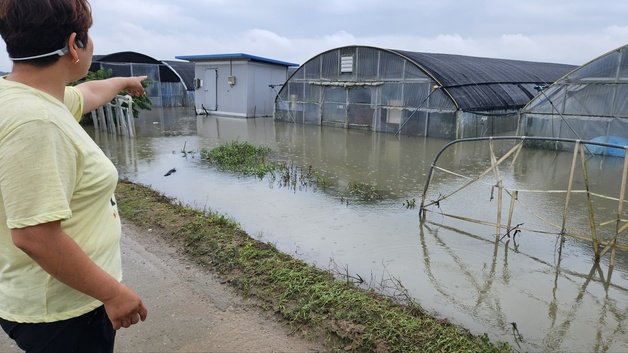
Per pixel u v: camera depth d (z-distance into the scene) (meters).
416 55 14.53
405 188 7.43
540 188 7.59
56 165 1.28
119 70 22.38
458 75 13.80
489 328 3.37
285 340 2.96
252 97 19.59
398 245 4.95
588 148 10.70
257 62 19.48
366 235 5.22
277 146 11.66
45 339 1.52
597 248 4.59
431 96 13.20
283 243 4.89
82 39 1.42
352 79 15.26
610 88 10.26
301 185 7.51
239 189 7.16
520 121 11.91
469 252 4.82
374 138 13.26
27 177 1.22
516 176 8.52
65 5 1.32
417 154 10.68
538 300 3.85
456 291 3.95
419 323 3.13
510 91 14.94
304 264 4.04
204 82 20.70
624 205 6.63
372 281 4.03
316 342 2.95
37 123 1.25
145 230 4.88
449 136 12.97
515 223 5.78
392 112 14.26
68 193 1.34
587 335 3.32
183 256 4.25
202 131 14.47
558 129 11.24
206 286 3.66
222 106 20.30
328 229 5.38
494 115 13.70
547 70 19.94
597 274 4.37
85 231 1.47
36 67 1.35
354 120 15.49
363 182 7.82
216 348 2.85
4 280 1.46
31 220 1.22
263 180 7.79
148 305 3.32
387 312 3.22
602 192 7.41
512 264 4.55
